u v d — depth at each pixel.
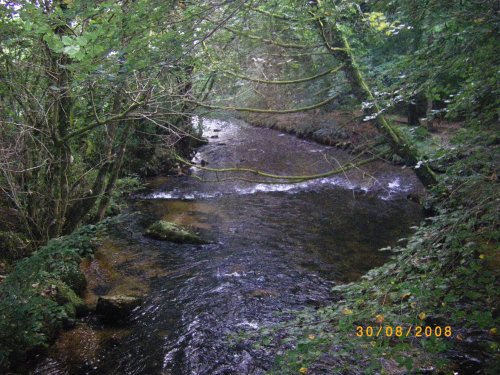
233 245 7.76
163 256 7.28
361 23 5.79
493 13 3.59
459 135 4.14
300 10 5.39
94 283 6.27
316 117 15.84
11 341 4.12
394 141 6.42
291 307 5.57
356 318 3.32
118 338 4.97
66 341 4.85
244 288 6.11
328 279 6.38
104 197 7.39
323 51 7.56
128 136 7.35
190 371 4.38
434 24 4.12
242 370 4.36
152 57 3.46
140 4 2.81
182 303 5.73
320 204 10.07
